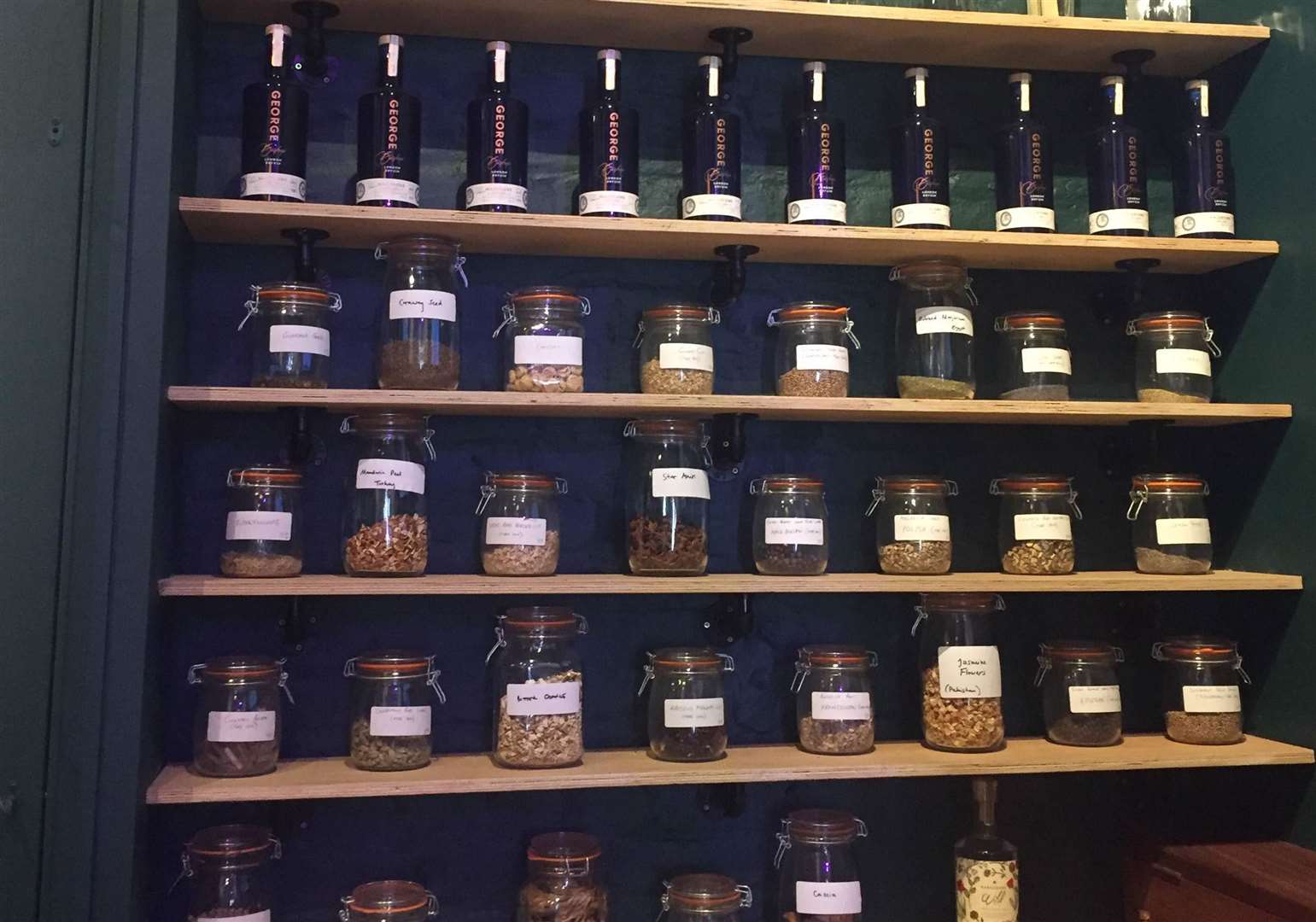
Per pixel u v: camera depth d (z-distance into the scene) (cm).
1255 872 183
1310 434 200
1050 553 200
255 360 185
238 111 198
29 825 158
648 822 203
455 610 201
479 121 189
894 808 211
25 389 163
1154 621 221
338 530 198
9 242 164
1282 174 208
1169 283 229
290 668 195
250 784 171
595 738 202
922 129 200
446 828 197
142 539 165
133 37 169
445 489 201
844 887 188
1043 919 214
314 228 186
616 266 209
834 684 195
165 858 189
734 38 204
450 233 189
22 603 160
